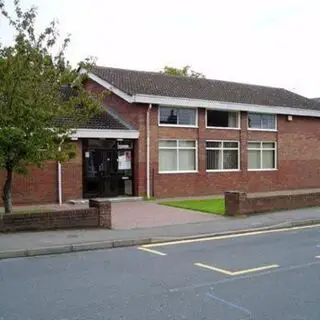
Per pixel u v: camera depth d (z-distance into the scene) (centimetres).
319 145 2930
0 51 1250
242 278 792
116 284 754
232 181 2478
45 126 1261
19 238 1123
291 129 2766
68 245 1050
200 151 2353
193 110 2347
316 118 2903
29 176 1869
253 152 2603
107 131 2036
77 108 1538
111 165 2098
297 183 2797
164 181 2228
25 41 1254
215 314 603
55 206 1842
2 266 898
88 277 802
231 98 2523
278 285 746
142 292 706
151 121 2189
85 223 1300
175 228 1323
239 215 1577
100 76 2325
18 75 1216
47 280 783
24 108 1202
